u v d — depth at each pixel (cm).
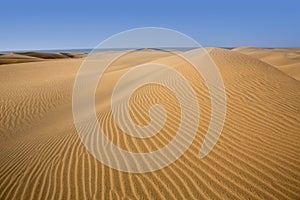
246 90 728
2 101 1295
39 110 1137
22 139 729
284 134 495
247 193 351
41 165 501
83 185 410
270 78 816
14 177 469
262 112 594
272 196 342
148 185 391
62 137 650
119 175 426
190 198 353
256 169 399
